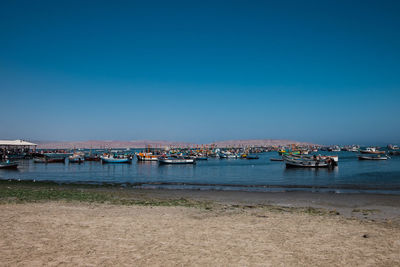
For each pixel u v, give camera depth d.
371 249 11.45
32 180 46.50
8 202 20.59
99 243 11.43
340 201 26.03
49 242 11.40
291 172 63.62
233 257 10.27
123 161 99.06
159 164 93.69
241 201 25.81
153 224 14.70
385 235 13.55
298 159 78.62
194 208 20.69
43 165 92.06
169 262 9.70
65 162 107.06
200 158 124.19
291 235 13.23
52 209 18.23
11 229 13.05
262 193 31.12
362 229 14.70
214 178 51.81
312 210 21.14
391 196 28.77
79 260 9.69
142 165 93.31
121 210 18.84
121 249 10.83
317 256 10.58
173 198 26.77
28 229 13.10
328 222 16.36
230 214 18.61
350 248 11.54
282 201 26.02
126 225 14.31
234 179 49.81
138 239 12.06
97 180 49.16
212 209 20.50
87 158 112.00
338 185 39.09
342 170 67.31
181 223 15.13
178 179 50.50
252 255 10.51
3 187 33.28
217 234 13.12
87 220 15.16
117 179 51.09
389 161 105.00
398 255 10.83
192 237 12.55
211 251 10.84
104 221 15.04
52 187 35.84
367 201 26.03
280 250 11.12
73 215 16.41
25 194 25.28
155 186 39.34
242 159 134.50
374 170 66.50
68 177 55.06
